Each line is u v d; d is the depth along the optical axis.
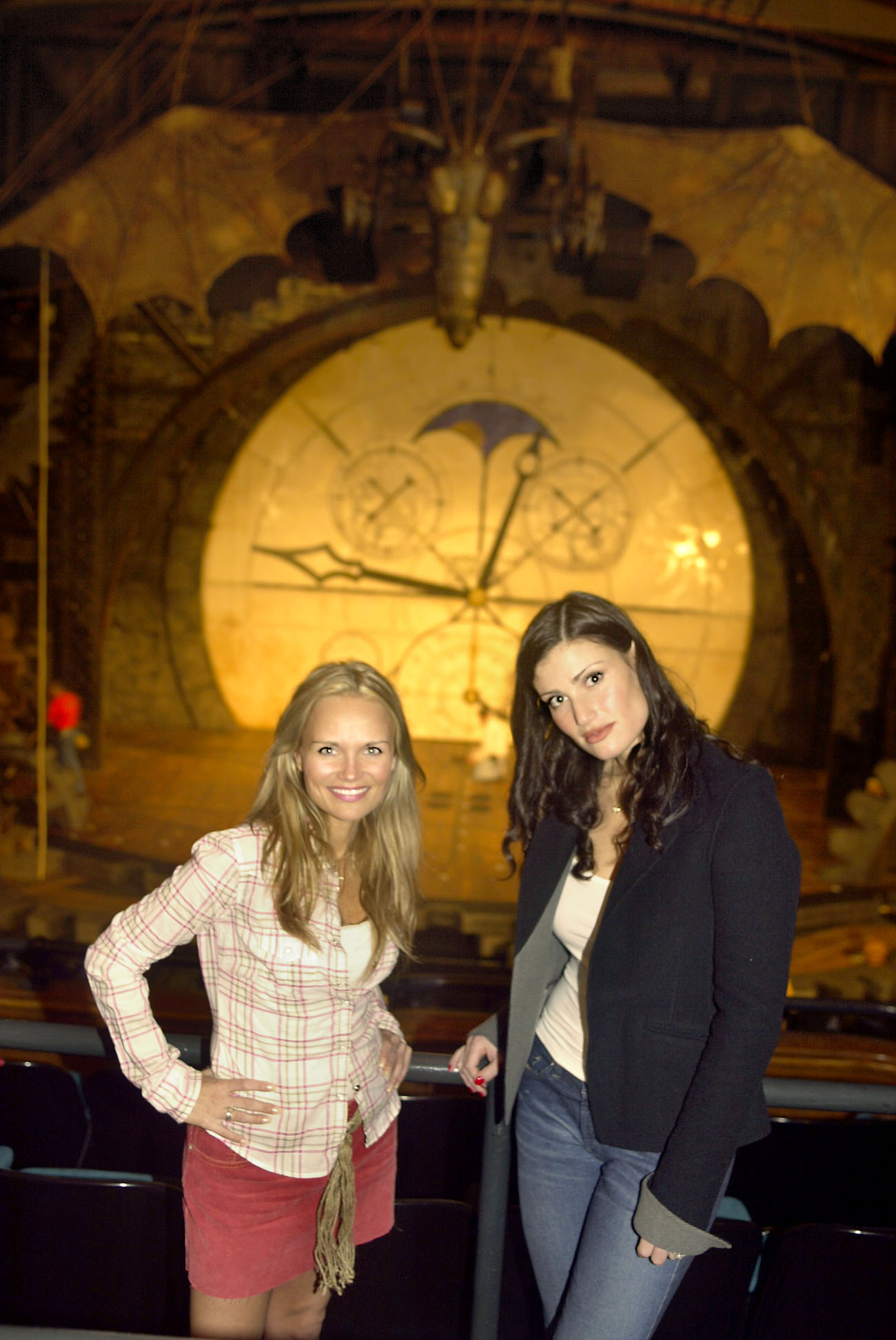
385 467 11.27
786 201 8.88
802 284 9.04
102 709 9.98
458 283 9.05
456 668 11.37
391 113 8.70
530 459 11.21
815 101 9.16
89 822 8.20
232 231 9.11
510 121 8.78
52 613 10.16
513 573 11.30
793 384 10.90
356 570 11.35
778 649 11.24
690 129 9.02
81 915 6.69
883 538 10.74
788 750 11.34
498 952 6.26
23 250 9.93
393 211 9.06
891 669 10.15
